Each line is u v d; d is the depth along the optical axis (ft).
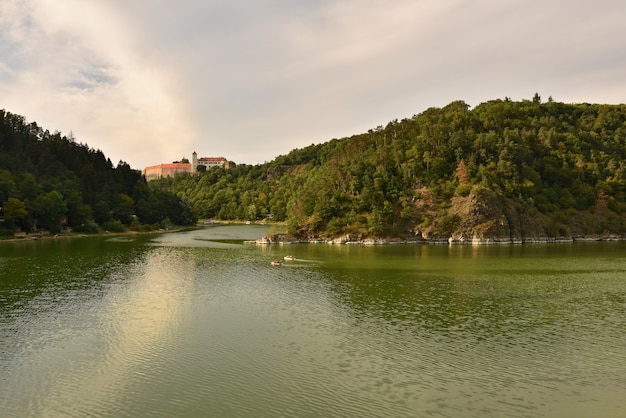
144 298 205.36
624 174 617.21
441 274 273.75
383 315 176.35
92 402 104.06
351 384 112.57
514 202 538.06
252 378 116.37
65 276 262.88
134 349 137.80
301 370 121.29
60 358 130.82
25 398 106.11
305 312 180.65
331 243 513.04
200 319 170.50
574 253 394.11
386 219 527.40
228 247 458.91
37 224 568.82
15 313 177.99
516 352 135.44
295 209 617.62
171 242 516.32
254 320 168.96
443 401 103.76
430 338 148.15
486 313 179.52
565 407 101.60
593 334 153.07
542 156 625.41
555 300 202.18
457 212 523.29
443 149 598.34
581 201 579.48
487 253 397.19
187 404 102.78
